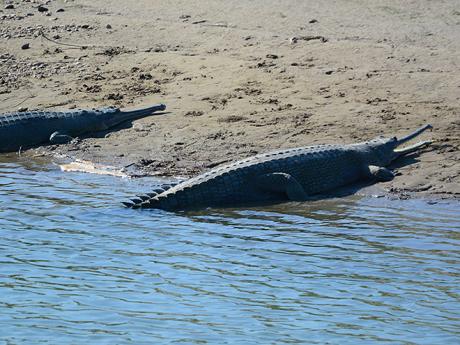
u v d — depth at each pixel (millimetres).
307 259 38656
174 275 37375
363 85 59594
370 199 46719
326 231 42062
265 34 69625
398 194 47000
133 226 43406
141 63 67500
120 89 63969
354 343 31047
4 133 58469
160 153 54594
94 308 34312
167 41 70750
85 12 78875
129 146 56250
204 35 70812
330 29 69625
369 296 34906
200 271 37688
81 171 53219
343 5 74750
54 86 65750
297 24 71250
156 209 45812
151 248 40469
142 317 33406
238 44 68250
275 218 44219
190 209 45875
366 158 49781
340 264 38062
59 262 39062
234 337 31609
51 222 44125
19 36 74062
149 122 58750
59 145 58219
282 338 31469
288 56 65000
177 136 56344
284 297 35000
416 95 57625
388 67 61562
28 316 33656
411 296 34781
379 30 68812
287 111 57406
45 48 71750
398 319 32906
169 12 76875
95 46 71188
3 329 32562
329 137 53750
